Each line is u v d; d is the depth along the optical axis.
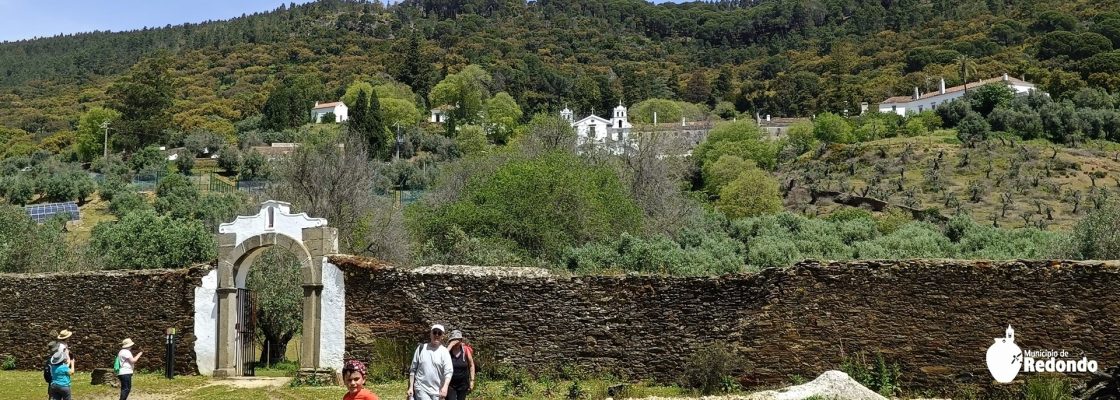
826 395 21.23
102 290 30.95
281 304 34.81
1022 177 100.94
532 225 52.72
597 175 60.09
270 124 171.38
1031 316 22.66
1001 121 130.00
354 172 54.97
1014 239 58.78
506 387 24.75
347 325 28.00
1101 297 22.20
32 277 32.03
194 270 29.73
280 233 28.98
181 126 169.25
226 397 24.67
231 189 99.88
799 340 24.19
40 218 80.62
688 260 48.84
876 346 23.64
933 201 94.81
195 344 29.36
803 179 109.12
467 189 61.25
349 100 189.75
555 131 74.19
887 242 59.50
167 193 90.75
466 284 27.44
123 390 23.02
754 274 24.94
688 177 114.56
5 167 114.25
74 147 147.62
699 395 23.55
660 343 25.69
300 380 26.98
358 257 28.78
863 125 146.25
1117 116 127.25
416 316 27.52
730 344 24.78
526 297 26.97
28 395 25.27
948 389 23.00
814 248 56.97
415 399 16.58
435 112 193.12
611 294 26.36
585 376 26.06
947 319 23.25
